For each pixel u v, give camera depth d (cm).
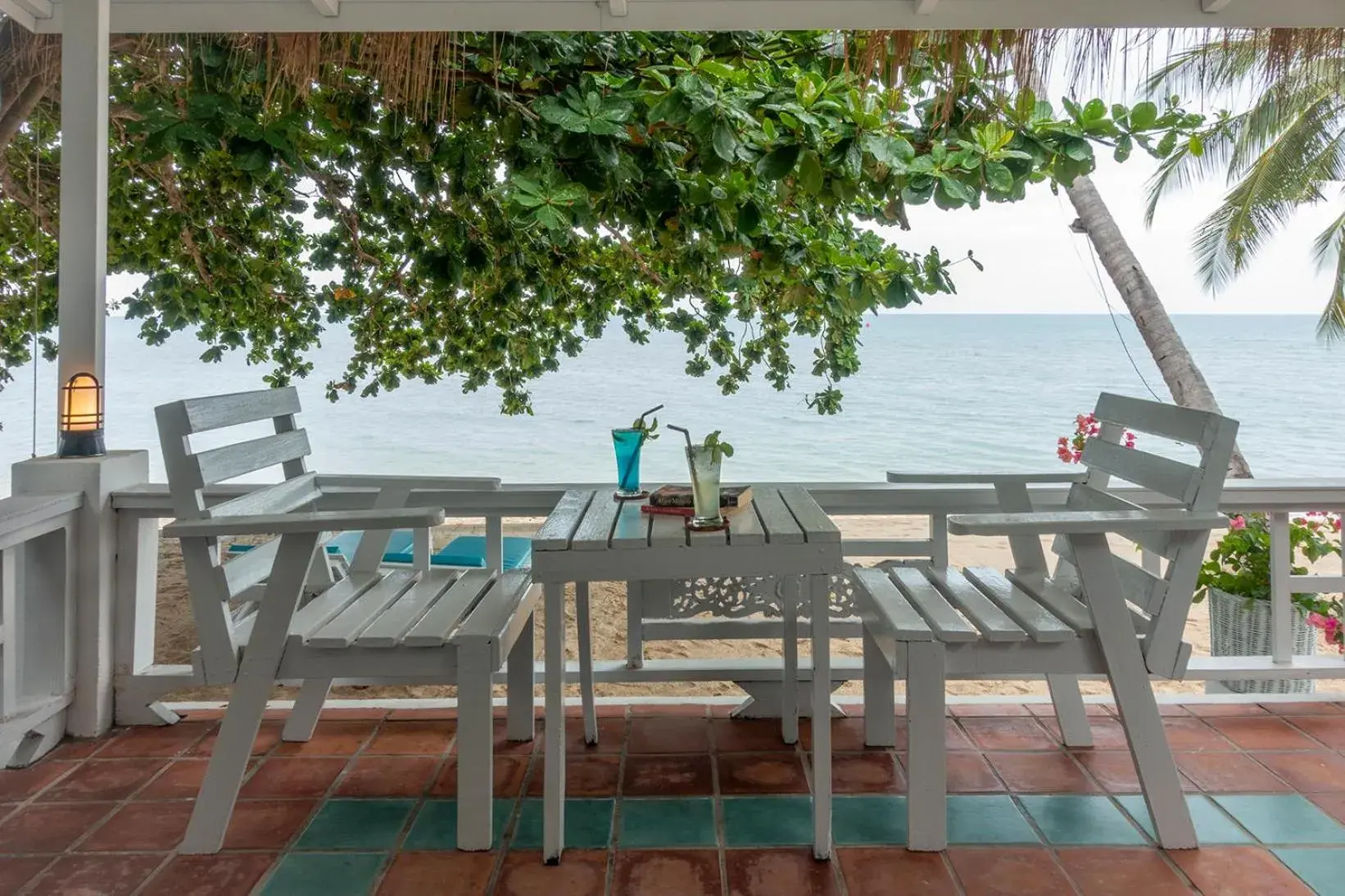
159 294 445
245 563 197
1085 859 182
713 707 268
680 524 188
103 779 221
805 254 320
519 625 207
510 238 374
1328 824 195
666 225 304
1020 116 273
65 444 253
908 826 185
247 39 263
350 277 476
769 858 183
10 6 243
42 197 424
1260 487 256
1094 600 181
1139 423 210
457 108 281
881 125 266
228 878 176
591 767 226
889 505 252
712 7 240
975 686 383
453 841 190
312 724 242
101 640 247
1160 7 236
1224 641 329
